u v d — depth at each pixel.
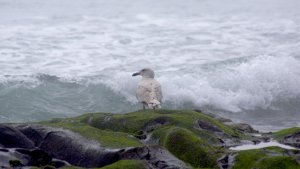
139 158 16.03
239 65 36.81
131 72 35.34
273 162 16.03
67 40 41.34
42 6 51.91
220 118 23.38
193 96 34.19
